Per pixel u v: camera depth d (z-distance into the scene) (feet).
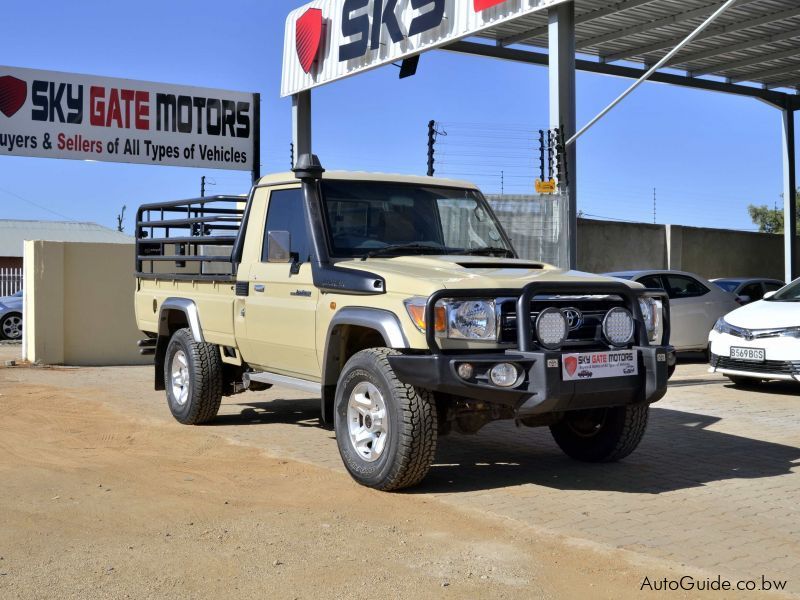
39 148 49.55
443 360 18.16
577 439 23.40
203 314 27.61
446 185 25.00
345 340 21.65
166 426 28.07
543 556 15.34
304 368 23.38
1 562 14.92
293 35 57.11
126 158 51.47
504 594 13.61
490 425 28.89
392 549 15.69
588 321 19.90
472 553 15.48
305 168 22.67
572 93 40.68
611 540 16.37
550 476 21.57
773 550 15.92
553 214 39.75
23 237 184.85
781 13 59.16
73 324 48.57
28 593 13.52
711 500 19.36
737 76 77.77
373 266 20.88
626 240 74.49
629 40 66.03
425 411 19.01
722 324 37.52
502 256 24.11
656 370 19.80
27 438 25.68
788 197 84.33
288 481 20.61
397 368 18.86
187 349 27.96
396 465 19.12
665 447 25.29
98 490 19.63
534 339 19.12
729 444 25.75
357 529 16.87
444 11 44.39
